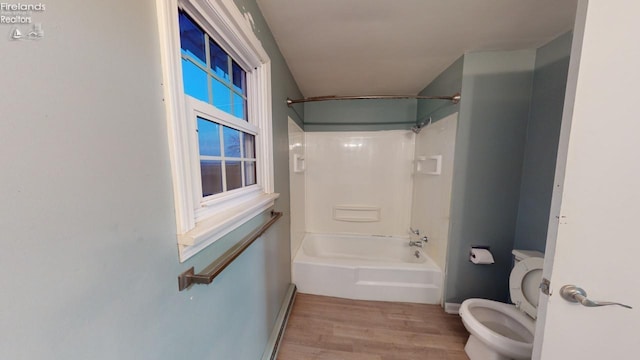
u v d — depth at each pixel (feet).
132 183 1.51
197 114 2.34
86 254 1.24
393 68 6.20
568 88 2.10
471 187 5.74
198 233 2.03
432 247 7.09
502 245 5.83
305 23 4.17
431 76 6.74
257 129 4.13
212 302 2.57
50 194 1.07
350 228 9.53
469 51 5.29
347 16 3.98
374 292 6.66
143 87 1.59
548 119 4.89
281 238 5.69
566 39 4.51
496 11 3.87
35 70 1.00
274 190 4.94
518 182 5.62
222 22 2.64
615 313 2.30
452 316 5.97
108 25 1.32
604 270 2.23
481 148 5.58
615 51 1.97
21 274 0.98
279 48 5.11
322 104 9.18
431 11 3.86
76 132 1.17
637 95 2.02
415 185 8.69
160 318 1.80
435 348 4.95
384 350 4.89
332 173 9.45
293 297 6.52
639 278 2.24
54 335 1.12
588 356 2.36
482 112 5.48
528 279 4.55
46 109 1.04
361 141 9.21
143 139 1.60
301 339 5.19
